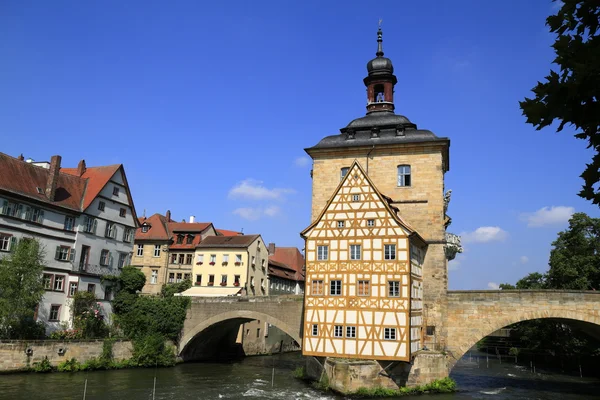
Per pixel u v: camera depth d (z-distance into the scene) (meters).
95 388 31.02
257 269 64.88
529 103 4.14
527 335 56.47
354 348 31.73
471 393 33.41
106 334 42.44
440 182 38.28
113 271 48.75
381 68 44.12
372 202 33.41
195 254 63.16
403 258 31.88
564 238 49.75
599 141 4.11
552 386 38.00
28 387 29.72
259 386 34.66
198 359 49.09
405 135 40.00
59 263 42.00
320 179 41.44
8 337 35.09
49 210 41.72
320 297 33.25
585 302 32.94
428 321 35.62
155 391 31.44
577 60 3.91
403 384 31.89
